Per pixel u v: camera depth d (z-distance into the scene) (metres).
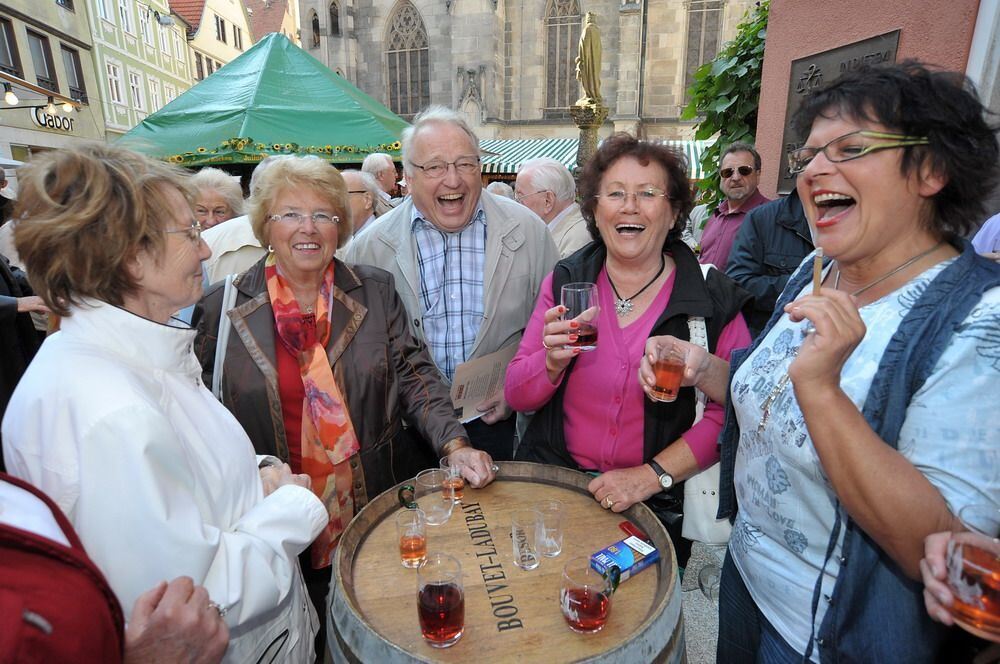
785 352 1.16
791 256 2.85
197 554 0.95
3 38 14.14
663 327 1.66
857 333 0.83
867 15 2.82
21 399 0.95
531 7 19.64
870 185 0.95
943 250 1.00
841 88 1.00
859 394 0.97
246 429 1.84
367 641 1.09
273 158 1.86
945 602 0.79
